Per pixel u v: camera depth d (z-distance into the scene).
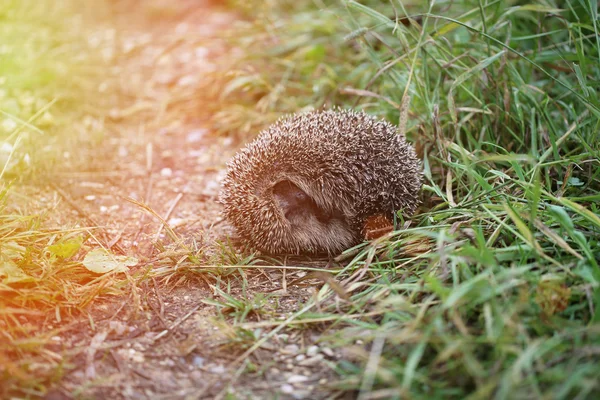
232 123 1.25
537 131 1.05
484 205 0.91
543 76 1.13
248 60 1.33
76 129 1.23
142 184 1.13
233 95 1.30
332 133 0.98
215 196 1.11
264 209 0.97
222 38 1.39
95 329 0.88
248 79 1.25
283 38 1.34
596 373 0.78
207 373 0.84
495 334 0.80
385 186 0.97
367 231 0.97
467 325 0.84
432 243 0.94
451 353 0.80
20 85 1.27
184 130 1.26
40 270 0.92
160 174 1.16
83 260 0.94
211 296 0.93
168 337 0.88
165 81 1.38
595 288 0.83
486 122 1.06
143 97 1.34
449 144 1.00
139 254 0.99
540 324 0.82
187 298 0.92
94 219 1.05
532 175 0.95
